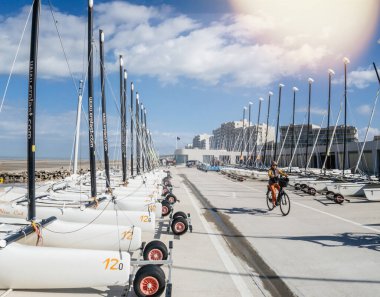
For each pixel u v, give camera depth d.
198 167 63.75
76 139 16.86
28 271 5.09
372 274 6.09
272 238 8.77
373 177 24.23
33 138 6.60
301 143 63.91
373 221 11.02
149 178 22.58
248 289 5.40
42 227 6.54
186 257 7.04
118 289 5.36
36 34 6.71
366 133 27.06
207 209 13.83
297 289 5.43
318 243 8.23
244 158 82.44
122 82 19.44
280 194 12.54
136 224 8.42
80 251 5.17
